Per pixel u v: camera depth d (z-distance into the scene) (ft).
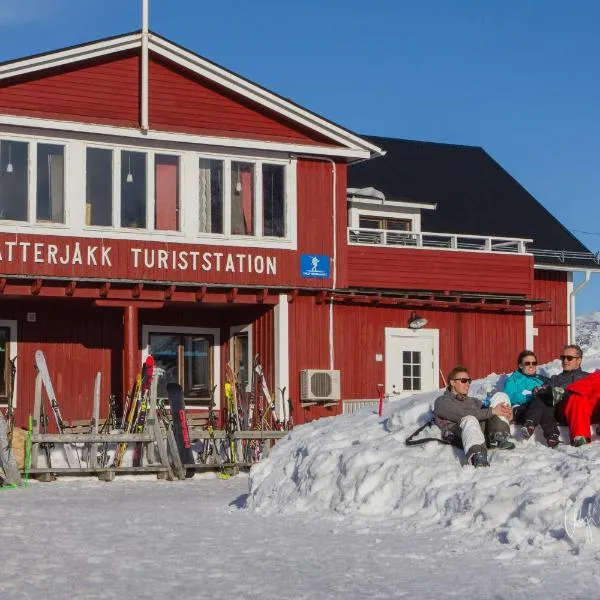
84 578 33.19
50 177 93.56
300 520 47.06
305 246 102.22
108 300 95.30
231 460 85.87
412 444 49.39
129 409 87.76
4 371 100.63
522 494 40.57
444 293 108.06
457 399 48.65
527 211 131.34
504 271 111.55
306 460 52.95
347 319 104.63
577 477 40.32
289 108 101.19
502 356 112.16
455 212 126.62
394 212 116.67
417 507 44.83
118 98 95.71
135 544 40.88
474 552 36.58
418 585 31.19
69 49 92.99
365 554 37.01
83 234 94.07
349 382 104.22
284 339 101.04
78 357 103.24
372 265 105.09
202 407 107.14
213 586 31.60
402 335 107.24
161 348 106.01
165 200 97.25
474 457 45.50
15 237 91.97
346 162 104.68
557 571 32.73
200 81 98.78
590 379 46.50
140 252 95.76
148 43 95.76
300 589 30.91
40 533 44.91
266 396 91.20
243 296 99.86
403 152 137.39
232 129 99.76
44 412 83.05
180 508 57.11
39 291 92.79
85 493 69.51
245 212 100.17
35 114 92.58
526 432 47.57
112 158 95.61
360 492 47.62
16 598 29.94
